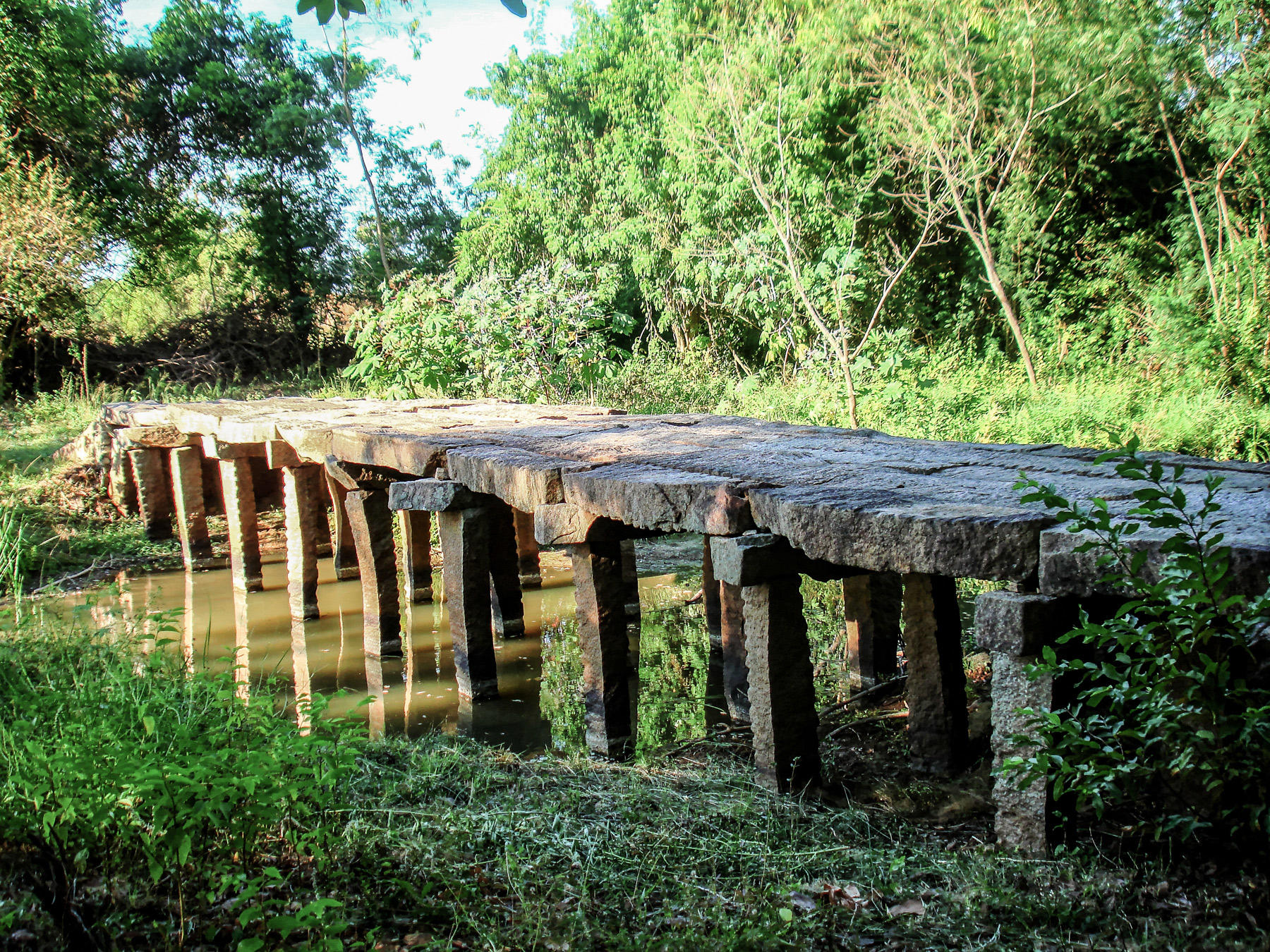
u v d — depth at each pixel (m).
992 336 15.89
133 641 5.78
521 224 20.95
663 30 16.77
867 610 5.78
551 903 3.33
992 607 3.34
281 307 22.05
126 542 10.73
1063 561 3.21
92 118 19.41
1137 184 16.12
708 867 3.59
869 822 3.98
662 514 4.51
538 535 5.07
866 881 3.44
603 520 5.12
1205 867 3.26
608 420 7.46
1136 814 3.59
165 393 17.20
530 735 5.64
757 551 4.11
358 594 9.16
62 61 18.84
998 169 15.42
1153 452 5.13
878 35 14.32
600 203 19.58
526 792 4.26
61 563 9.92
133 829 3.26
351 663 7.12
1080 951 2.91
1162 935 2.92
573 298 12.21
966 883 3.32
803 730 4.34
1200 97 13.95
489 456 5.71
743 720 5.61
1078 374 13.35
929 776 4.56
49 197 17.06
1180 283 13.55
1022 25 13.57
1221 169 13.36
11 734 3.60
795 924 3.13
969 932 3.05
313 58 22.05
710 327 18.28
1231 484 4.07
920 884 3.40
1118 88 13.89
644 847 3.71
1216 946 2.85
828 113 15.33
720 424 7.05
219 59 21.44
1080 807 3.21
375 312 12.40
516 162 21.14
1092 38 13.38
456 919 3.16
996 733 3.46
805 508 3.90
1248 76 12.73
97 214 19.28
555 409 8.62
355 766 3.62
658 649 7.12
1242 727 2.99
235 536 9.03
